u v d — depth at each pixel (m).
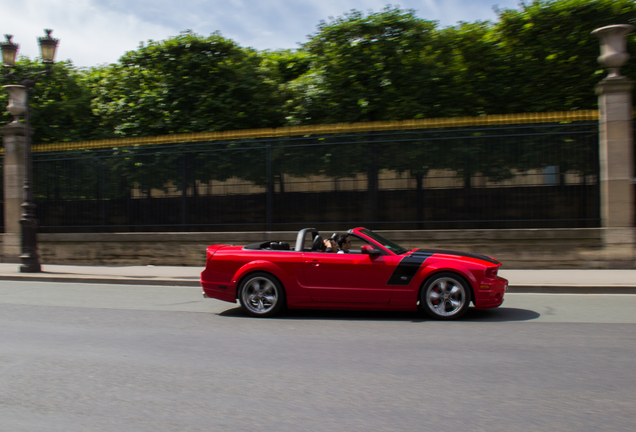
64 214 14.54
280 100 17.75
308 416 3.58
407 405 3.77
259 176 13.10
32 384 4.30
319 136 12.82
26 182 12.52
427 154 12.10
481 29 16.39
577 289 9.04
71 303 8.47
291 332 6.23
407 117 15.43
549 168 11.55
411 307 6.99
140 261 13.80
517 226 11.70
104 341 5.79
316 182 12.73
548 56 15.16
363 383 4.27
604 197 11.24
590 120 11.41
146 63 17.02
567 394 3.96
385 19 15.45
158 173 13.82
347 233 7.73
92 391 4.12
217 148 13.55
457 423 3.43
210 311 7.72
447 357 5.02
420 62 15.77
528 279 9.93
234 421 3.50
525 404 3.76
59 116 17.92
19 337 5.98
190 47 16.73
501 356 5.04
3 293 9.68
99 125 18.44
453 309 6.90
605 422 3.42
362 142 12.45
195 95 16.62
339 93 15.83
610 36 11.25
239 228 13.24
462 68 16.30
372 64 15.48
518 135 11.65
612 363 4.75
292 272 7.17
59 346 5.56
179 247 13.51
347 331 6.25
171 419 3.55
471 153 11.88
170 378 4.45
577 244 11.34
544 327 6.30
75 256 14.29
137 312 7.62
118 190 14.13
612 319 6.75
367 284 7.02
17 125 14.78
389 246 7.42
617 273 10.53
